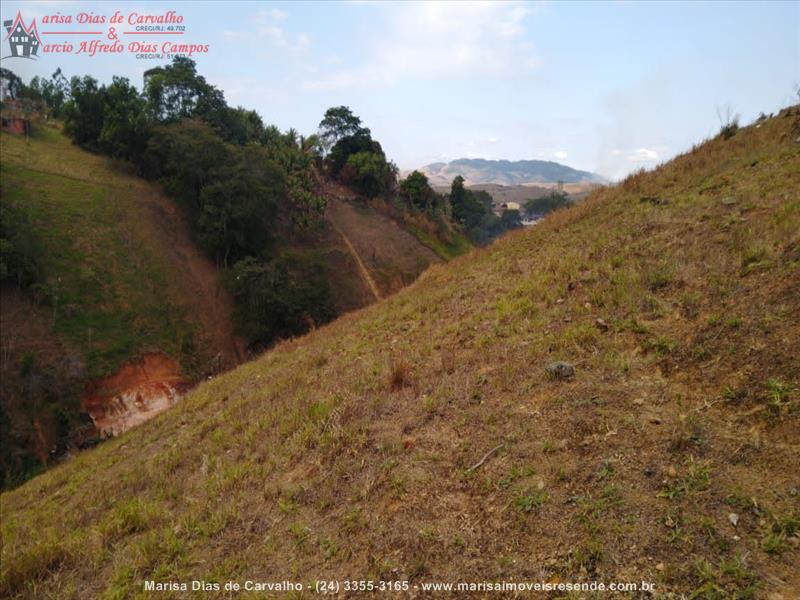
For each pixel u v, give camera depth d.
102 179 32.62
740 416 2.87
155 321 26.17
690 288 4.38
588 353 4.18
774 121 9.91
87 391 21.34
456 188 64.62
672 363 3.57
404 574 2.68
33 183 28.80
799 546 2.09
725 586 2.04
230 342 28.81
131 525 4.25
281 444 4.80
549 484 2.91
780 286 3.70
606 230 7.48
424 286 10.97
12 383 19.34
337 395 5.28
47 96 49.94
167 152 33.97
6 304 21.53
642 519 2.47
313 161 50.03
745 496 2.39
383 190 55.00
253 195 32.69
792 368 2.94
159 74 40.72
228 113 44.56
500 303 6.32
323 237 42.91
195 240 32.84
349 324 10.66
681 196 7.54
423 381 4.89
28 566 3.96
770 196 5.55
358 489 3.53
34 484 8.95
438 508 3.07
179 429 7.59
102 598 3.34
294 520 3.51
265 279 29.28
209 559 3.39
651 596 2.11
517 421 3.63
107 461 7.79
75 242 26.47
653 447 2.89
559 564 2.41
